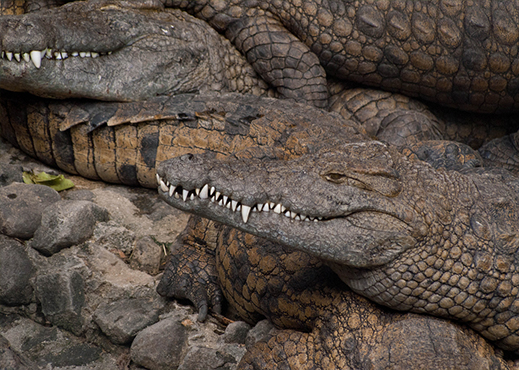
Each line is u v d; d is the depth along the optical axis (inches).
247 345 466.0
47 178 614.9
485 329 389.7
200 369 454.0
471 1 708.0
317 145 530.3
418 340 362.3
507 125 788.6
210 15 746.2
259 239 464.8
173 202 382.6
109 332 483.8
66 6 673.0
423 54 715.4
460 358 352.2
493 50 709.9
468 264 374.0
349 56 734.5
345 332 394.3
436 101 761.6
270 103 648.4
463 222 380.5
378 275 378.9
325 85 748.0
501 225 388.8
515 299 380.8
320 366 394.3
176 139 613.3
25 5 721.6
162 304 512.1
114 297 501.4
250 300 473.1
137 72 649.0
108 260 521.0
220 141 599.2
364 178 372.2
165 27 668.7
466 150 590.2
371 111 748.0
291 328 454.3
